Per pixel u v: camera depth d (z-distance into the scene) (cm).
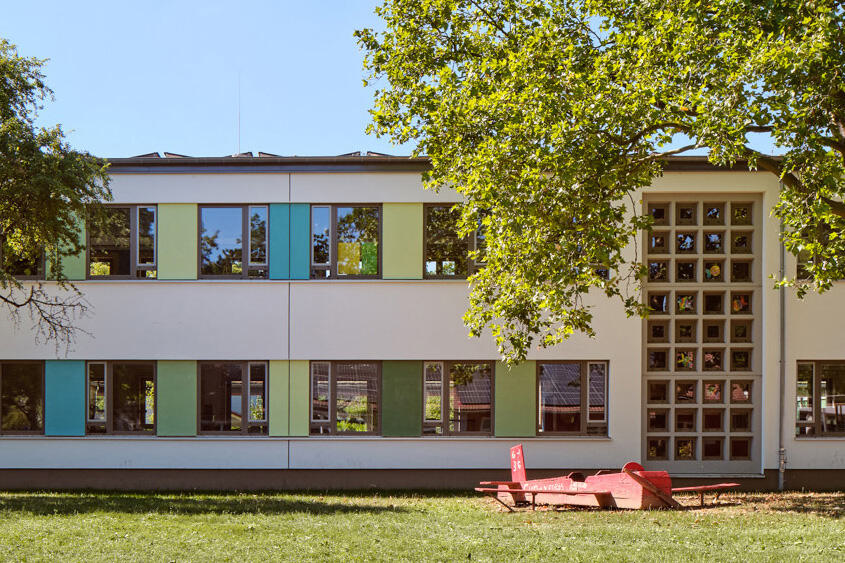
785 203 1190
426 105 1427
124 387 1805
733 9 1130
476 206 1245
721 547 997
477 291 1427
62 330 1769
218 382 1798
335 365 1798
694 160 1753
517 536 1093
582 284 1296
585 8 1485
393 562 928
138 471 1784
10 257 1783
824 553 953
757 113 1045
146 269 1816
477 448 1772
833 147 1198
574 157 1140
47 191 1510
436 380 1794
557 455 1764
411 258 1798
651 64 1201
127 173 1806
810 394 1767
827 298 1767
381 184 1805
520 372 1778
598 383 1780
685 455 1788
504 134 1230
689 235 1806
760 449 1770
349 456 1778
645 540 1050
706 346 1788
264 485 1780
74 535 1078
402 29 1584
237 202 1808
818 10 1043
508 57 1380
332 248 1808
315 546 1020
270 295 1800
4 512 1302
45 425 1789
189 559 934
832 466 1744
